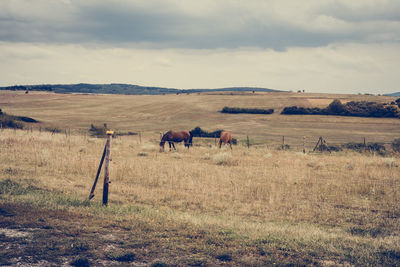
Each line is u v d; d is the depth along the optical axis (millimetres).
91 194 8328
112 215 6953
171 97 137375
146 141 39125
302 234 6418
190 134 28984
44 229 5410
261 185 12656
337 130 65125
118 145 28375
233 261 4641
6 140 22781
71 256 4445
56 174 12664
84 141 29469
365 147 32781
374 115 84562
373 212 9391
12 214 6051
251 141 45844
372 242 6016
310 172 15875
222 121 80250
